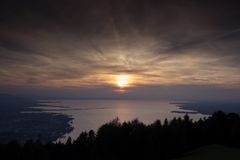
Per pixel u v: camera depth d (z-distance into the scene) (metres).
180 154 47.22
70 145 59.19
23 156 53.53
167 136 50.16
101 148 51.09
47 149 58.97
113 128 52.41
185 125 54.03
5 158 52.38
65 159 57.81
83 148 56.66
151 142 48.88
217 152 38.69
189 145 52.31
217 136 53.91
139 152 49.41
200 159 33.72
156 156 48.19
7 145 54.22
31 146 55.59
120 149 50.16
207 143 53.31
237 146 49.69
